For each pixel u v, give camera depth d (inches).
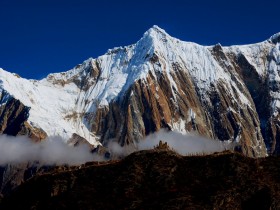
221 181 4153.5
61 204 4101.9
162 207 3900.1
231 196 4001.0
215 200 3949.3
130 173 4261.8
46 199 4215.1
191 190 4092.0
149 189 4143.7
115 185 4183.1
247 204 3991.1
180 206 3905.0
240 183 4121.6
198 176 4232.3
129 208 3939.5
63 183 4291.3
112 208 3976.4
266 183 4126.5
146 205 3956.7
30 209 4153.5
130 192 4116.6
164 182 4185.5
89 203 4050.2
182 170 4296.3
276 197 3988.7
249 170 4242.1
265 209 3944.4
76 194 4165.8
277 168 4288.9
